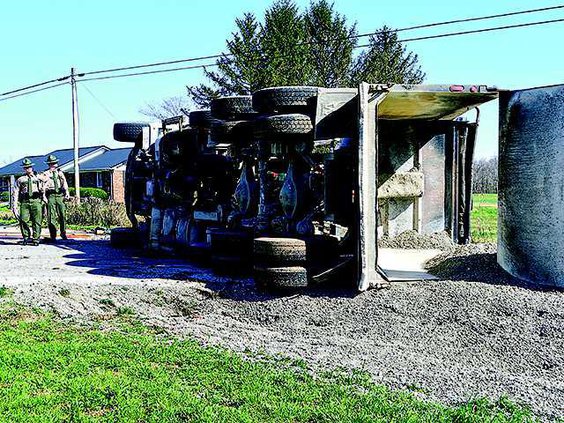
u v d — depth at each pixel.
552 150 9.39
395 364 6.91
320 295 9.69
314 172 11.37
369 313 8.77
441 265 11.08
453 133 13.95
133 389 5.84
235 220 12.96
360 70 56.66
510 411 5.60
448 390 6.12
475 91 10.20
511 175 9.98
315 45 53.22
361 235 9.45
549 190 9.42
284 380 6.27
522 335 7.69
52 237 19.61
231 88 50.16
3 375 6.15
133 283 11.20
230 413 5.31
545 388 6.27
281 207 11.67
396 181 13.60
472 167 14.01
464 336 7.88
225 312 9.65
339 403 5.62
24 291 10.26
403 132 13.68
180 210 15.24
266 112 11.34
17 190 18.62
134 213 17.70
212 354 7.14
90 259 15.11
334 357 7.15
